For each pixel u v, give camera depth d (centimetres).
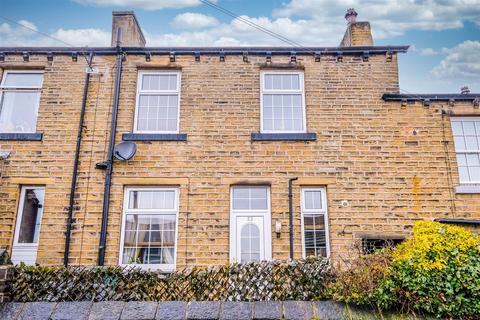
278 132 901
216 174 856
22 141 861
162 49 927
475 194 852
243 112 901
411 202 847
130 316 458
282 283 510
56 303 468
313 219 851
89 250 798
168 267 814
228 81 923
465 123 924
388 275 501
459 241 522
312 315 473
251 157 868
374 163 870
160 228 840
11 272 479
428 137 891
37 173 843
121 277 495
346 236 822
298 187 853
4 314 450
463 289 491
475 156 910
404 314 486
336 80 930
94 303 471
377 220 834
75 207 821
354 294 485
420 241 532
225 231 822
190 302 477
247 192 866
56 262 789
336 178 859
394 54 947
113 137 865
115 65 927
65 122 880
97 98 902
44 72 918
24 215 838
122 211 836
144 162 856
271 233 827
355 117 902
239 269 510
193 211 832
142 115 918
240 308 474
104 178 843
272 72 952
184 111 898
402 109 909
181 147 870
